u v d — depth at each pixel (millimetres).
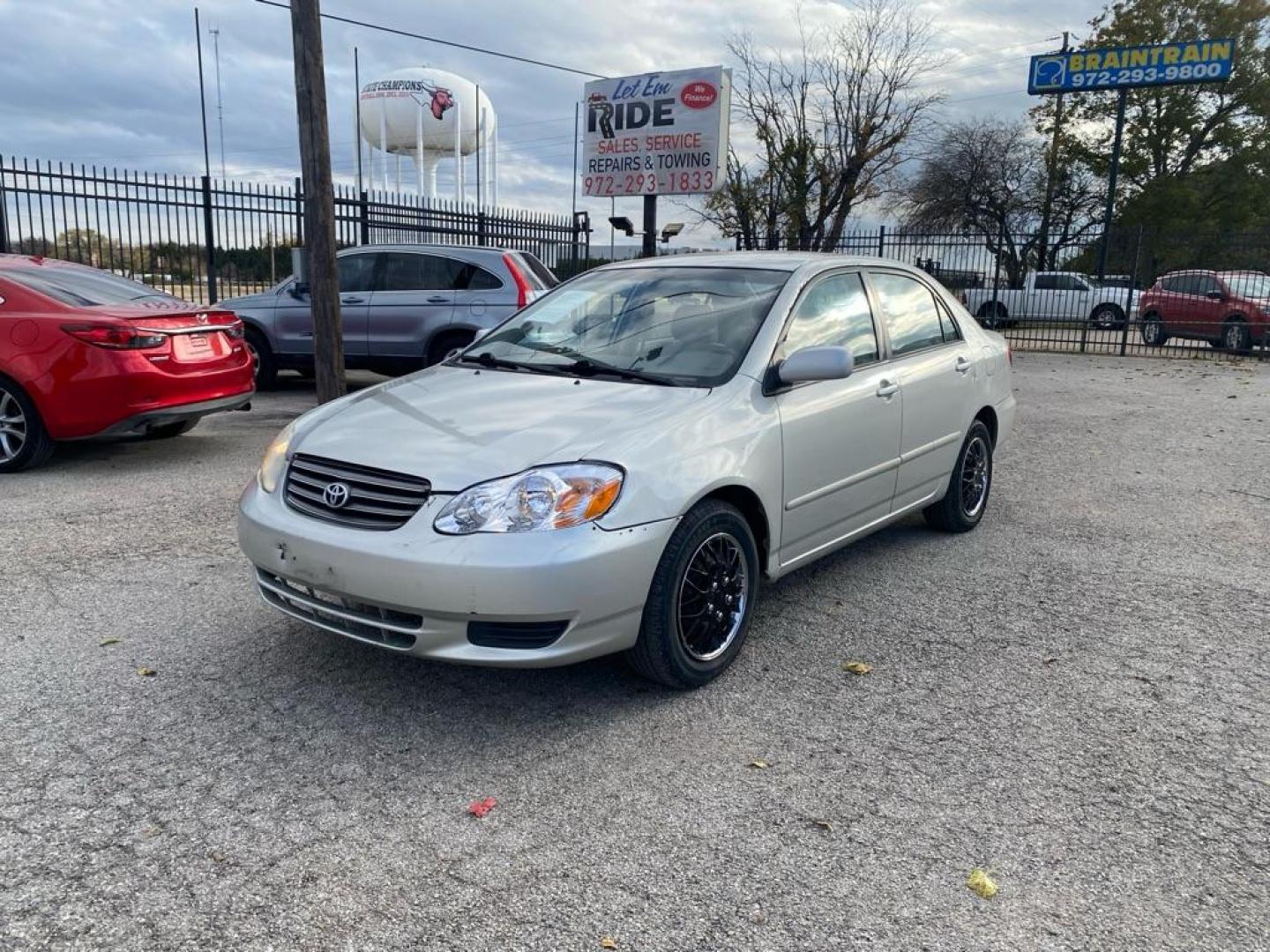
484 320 9938
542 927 2303
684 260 4766
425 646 3084
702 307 4246
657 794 2883
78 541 5234
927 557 5281
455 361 4426
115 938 2230
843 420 4188
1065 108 37531
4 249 12391
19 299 6609
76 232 12867
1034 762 3107
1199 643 4102
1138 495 6789
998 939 2279
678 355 3982
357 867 2514
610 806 2820
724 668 3682
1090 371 15617
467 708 3418
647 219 15133
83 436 6625
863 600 4594
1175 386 13461
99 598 4402
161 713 3328
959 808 2832
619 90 14750
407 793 2865
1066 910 2389
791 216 24609
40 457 6742
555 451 3193
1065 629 4250
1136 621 4352
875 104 25062
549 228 19125
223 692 3496
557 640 3068
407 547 3035
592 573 3043
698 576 3500
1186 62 22984
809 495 4039
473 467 3141
